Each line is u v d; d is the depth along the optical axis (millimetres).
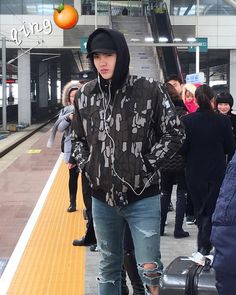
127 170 3035
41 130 35250
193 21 37125
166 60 31797
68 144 7184
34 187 9859
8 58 45281
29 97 37812
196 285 2607
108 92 3078
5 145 22047
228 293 2002
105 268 3410
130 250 3930
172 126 3084
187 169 4844
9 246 5867
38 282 4695
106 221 3264
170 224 6762
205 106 4777
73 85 6840
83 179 5812
